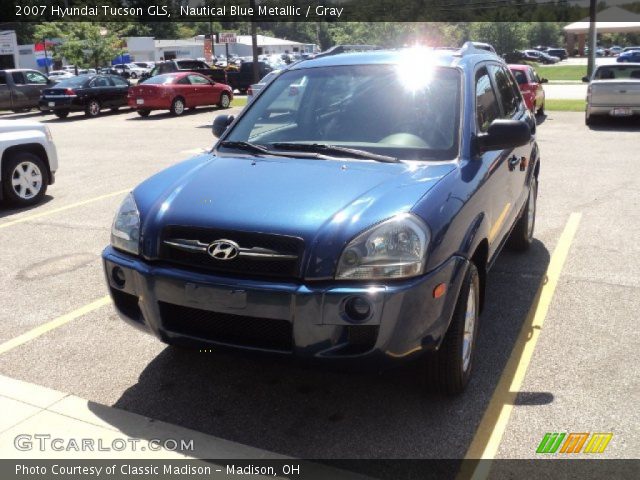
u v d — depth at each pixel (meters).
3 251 6.50
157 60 78.06
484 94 4.58
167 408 3.54
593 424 3.30
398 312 2.99
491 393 3.62
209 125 19.09
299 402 3.57
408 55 4.57
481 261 3.90
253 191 3.40
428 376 3.46
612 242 6.38
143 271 3.32
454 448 3.13
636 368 3.87
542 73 50.31
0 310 4.96
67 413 3.46
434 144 3.89
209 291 3.11
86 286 5.47
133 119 22.06
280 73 4.80
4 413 3.46
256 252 3.08
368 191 3.32
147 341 4.36
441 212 3.25
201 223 3.22
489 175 3.96
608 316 4.64
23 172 8.43
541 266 5.72
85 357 4.14
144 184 3.80
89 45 39.84
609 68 16.66
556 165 10.66
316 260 3.01
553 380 3.75
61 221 7.67
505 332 4.41
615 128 15.52
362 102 4.23
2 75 25.62
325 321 2.99
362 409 3.48
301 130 4.24
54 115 25.50
